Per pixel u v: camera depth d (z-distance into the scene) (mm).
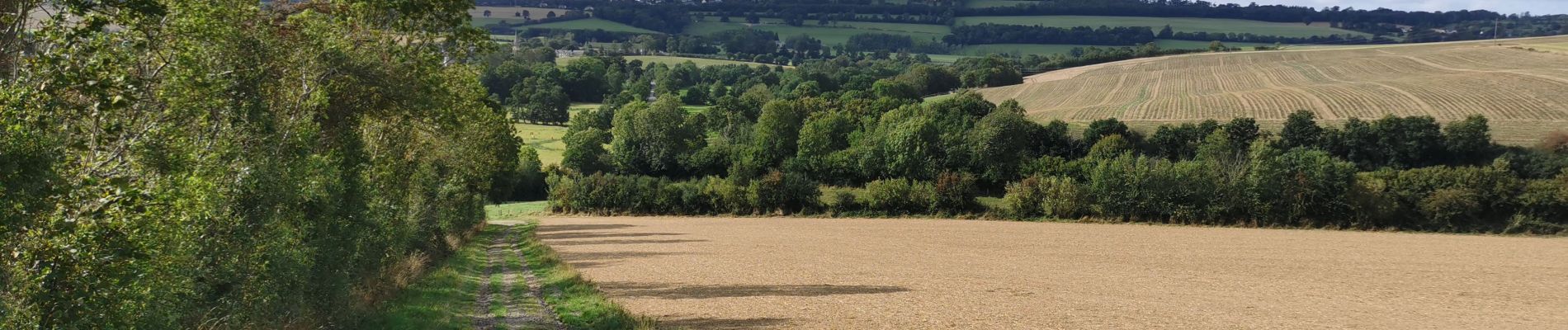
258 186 17359
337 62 25922
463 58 33781
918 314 27516
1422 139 88750
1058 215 78125
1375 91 126000
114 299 12344
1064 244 59094
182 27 17125
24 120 11859
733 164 109938
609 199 89812
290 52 25062
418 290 27188
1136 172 76188
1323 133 95812
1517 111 103562
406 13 29562
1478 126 87438
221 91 18172
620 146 117312
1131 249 55906
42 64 13297
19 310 11227
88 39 14344
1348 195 70062
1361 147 92438
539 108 158375
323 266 20047
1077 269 43875
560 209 91812
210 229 16172
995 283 37094
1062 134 107688
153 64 17750
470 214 54781
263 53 22656
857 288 34531
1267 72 168750
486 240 58844
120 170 13648
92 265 11914
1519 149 86812
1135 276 40656
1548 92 112750
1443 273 43094
